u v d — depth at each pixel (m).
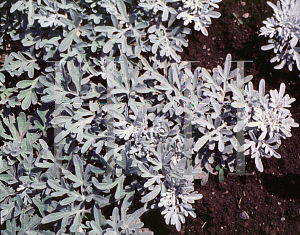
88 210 1.92
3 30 2.06
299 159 2.14
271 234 2.13
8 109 2.12
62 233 1.82
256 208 2.15
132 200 2.10
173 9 2.01
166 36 2.10
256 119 1.97
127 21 1.99
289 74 2.20
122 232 1.87
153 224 2.20
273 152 1.98
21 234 1.86
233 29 2.21
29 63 2.09
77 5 1.95
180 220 1.96
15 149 1.90
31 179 1.90
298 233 2.12
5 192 1.89
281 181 2.15
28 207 1.92
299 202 2.13
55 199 1.95
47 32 2.03
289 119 1.99
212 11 2.07
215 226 2.18
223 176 2.18
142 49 2.07
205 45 2.24
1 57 2.21
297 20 2.02
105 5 1.90
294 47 2.06
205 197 2.17
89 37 1.98
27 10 1.97
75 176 1.84
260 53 2.21
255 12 2.20
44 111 1.98
